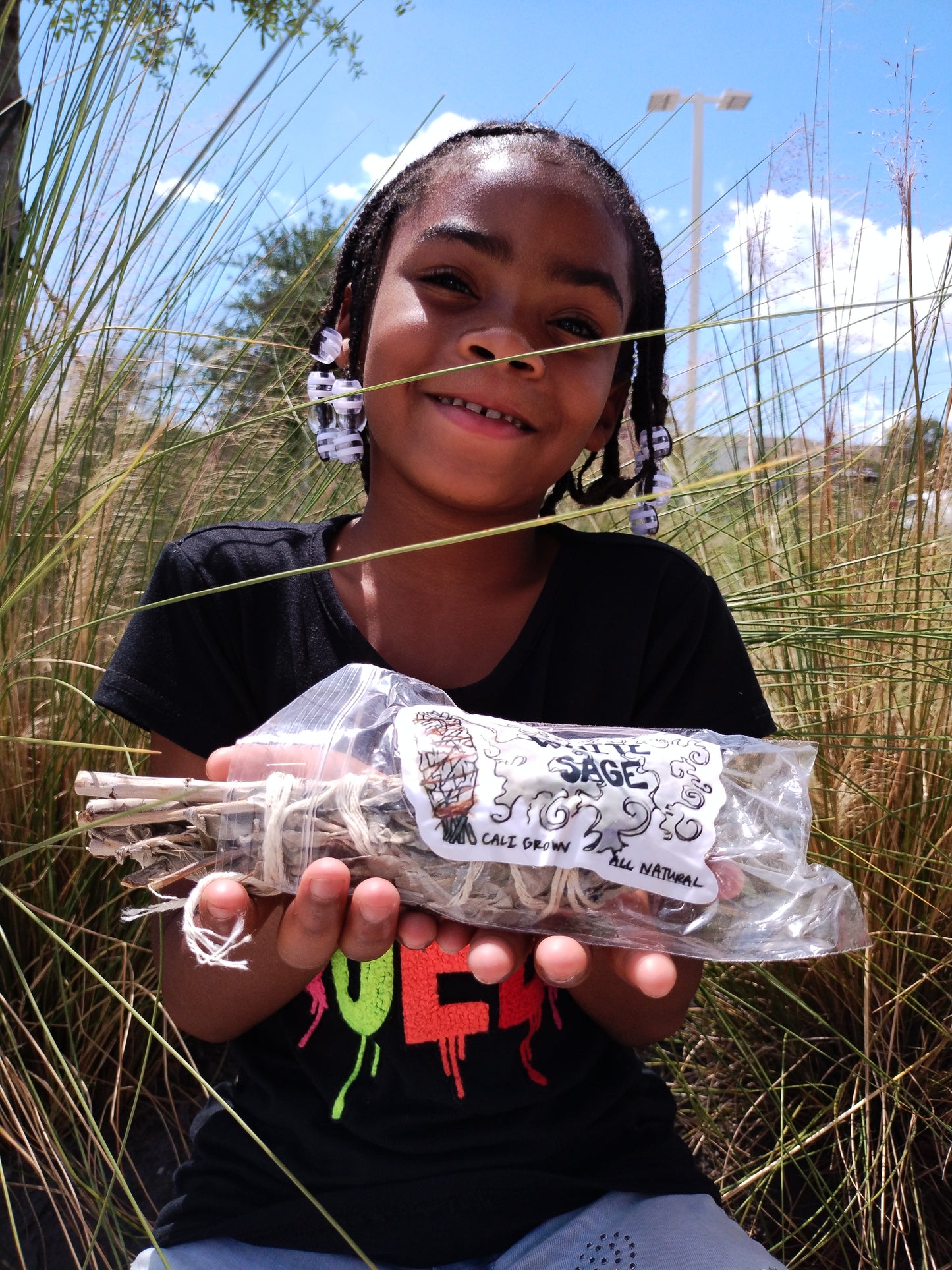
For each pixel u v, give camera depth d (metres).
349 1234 0.87
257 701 0.99
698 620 1.06
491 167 0.94
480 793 0.68
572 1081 0.92
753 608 1.60
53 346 1.39
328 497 1.94
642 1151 0.94
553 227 0.91
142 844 0.70
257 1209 0.89
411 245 0.95
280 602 0.99
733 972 1.68
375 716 0.74
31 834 1.52
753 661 1.79
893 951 1.56
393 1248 0.86
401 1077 0.88
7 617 1.47
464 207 0.92
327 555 1.03
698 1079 1.66
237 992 0.86
